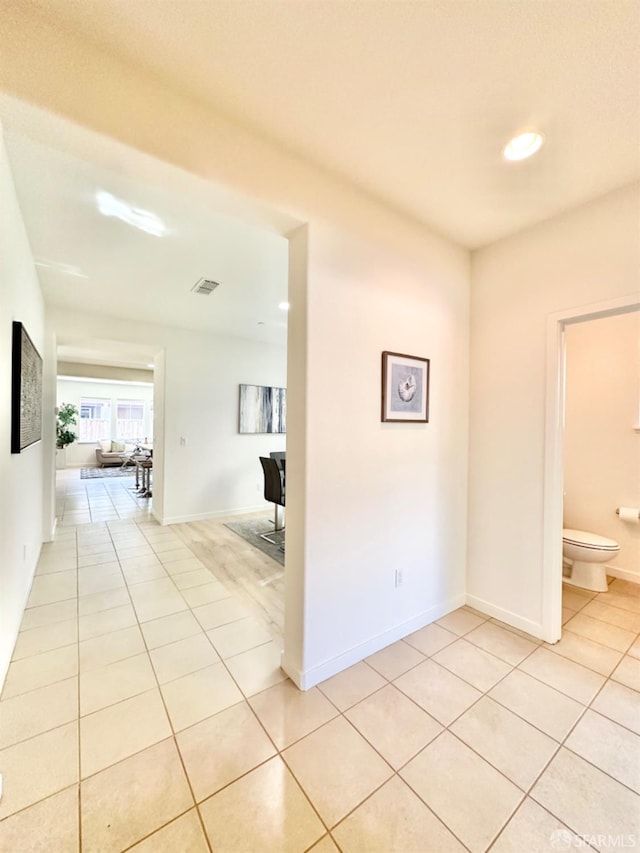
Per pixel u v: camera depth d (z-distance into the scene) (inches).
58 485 292.7
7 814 47.9
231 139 61.2
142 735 60.6
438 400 97.2
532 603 91.5
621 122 60.3
